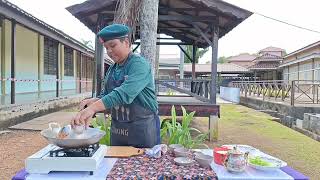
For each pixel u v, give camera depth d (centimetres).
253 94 2050
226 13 672
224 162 190
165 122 507
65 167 175
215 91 739
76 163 175
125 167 189
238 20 693
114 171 181
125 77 224
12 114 830
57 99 1241
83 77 2162
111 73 247
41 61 1345
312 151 631
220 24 803
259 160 196
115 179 169
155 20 531
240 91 2395
